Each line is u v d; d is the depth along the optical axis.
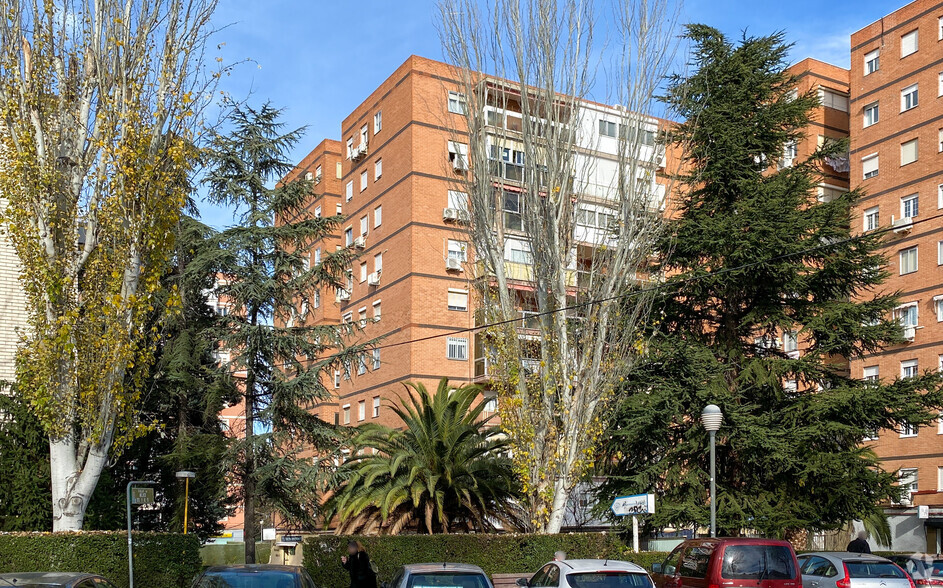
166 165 19.55
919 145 41.91
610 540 23.12
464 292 44.66
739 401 26.14
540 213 24.66
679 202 29.41
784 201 26.78
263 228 27.62
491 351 24.55
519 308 26.48
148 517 27.89
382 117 48.09
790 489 25.05
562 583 13.80
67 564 17.73
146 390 26.64
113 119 19.09
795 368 25.92
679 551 17.30
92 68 19.31
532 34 25.30
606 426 24.33
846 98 49.97
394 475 24.50
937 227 40.41
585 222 28.62
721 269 26.73
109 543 18.33
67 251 18.67
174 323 27.22
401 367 43.72
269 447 27.30
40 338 18.39
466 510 25.70
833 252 26.70
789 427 25.19
